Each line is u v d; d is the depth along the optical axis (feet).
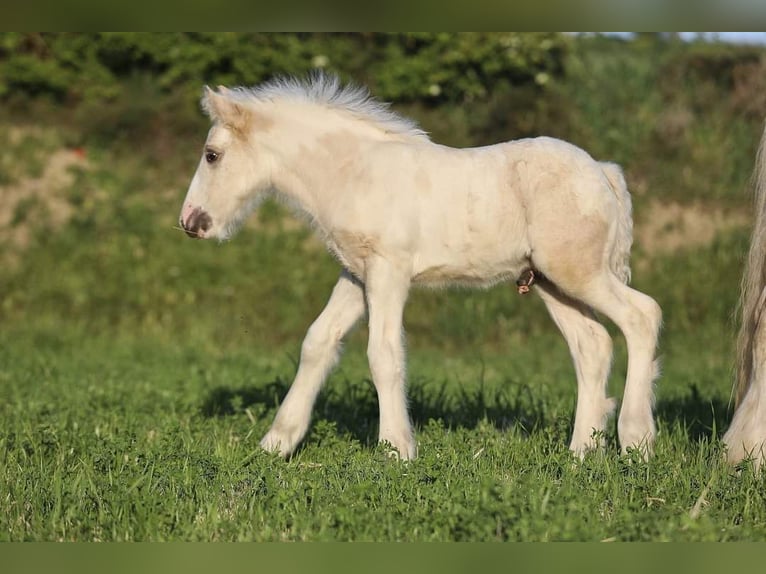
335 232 32.30
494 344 65.31
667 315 66.08
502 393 44.37
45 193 72.95
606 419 33.32
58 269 68.90
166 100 78.02
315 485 27.66
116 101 78.43
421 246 31.73
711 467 29.27
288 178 33.32
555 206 31.22
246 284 68.33
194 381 48.98
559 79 80.02
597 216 31.35
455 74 78.48
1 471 30.12
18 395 45.57
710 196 73.46
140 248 70.13
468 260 31.86
